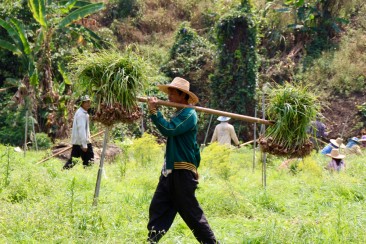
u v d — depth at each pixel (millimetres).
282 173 11539
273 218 6969
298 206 8031
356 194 8906
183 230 6363
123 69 6137
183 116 5434
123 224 6160
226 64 22047
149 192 8555
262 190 8758
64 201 6527
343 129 21141
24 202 6918
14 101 18781
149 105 5465
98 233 5539
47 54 18547
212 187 9062
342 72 22688
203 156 11328
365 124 21109
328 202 8234
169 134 5324
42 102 19656
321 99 22031
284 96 6910
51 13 18172
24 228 5562
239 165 13086
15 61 21797
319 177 10703
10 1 21219
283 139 6801
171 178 5430
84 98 10969
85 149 10961
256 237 5781
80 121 10977
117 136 17734
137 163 11867
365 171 11977
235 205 7707
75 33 19141
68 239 5195
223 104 21906
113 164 12547
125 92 6113
